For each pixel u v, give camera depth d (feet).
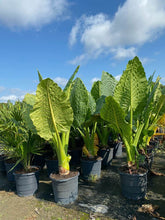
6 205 9.09
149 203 8.60
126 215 7.70
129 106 9.69
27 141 10.32
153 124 11.39
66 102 7.82
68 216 7.83
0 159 14.85
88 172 11.84
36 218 7.80
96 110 11.20
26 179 9.88
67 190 8.84
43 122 8.24
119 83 9.27
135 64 8.87
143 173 8.85
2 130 9.77
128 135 9.11
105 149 14.61
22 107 12.03
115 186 10.80
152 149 13.30
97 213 7.96
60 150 9.07
